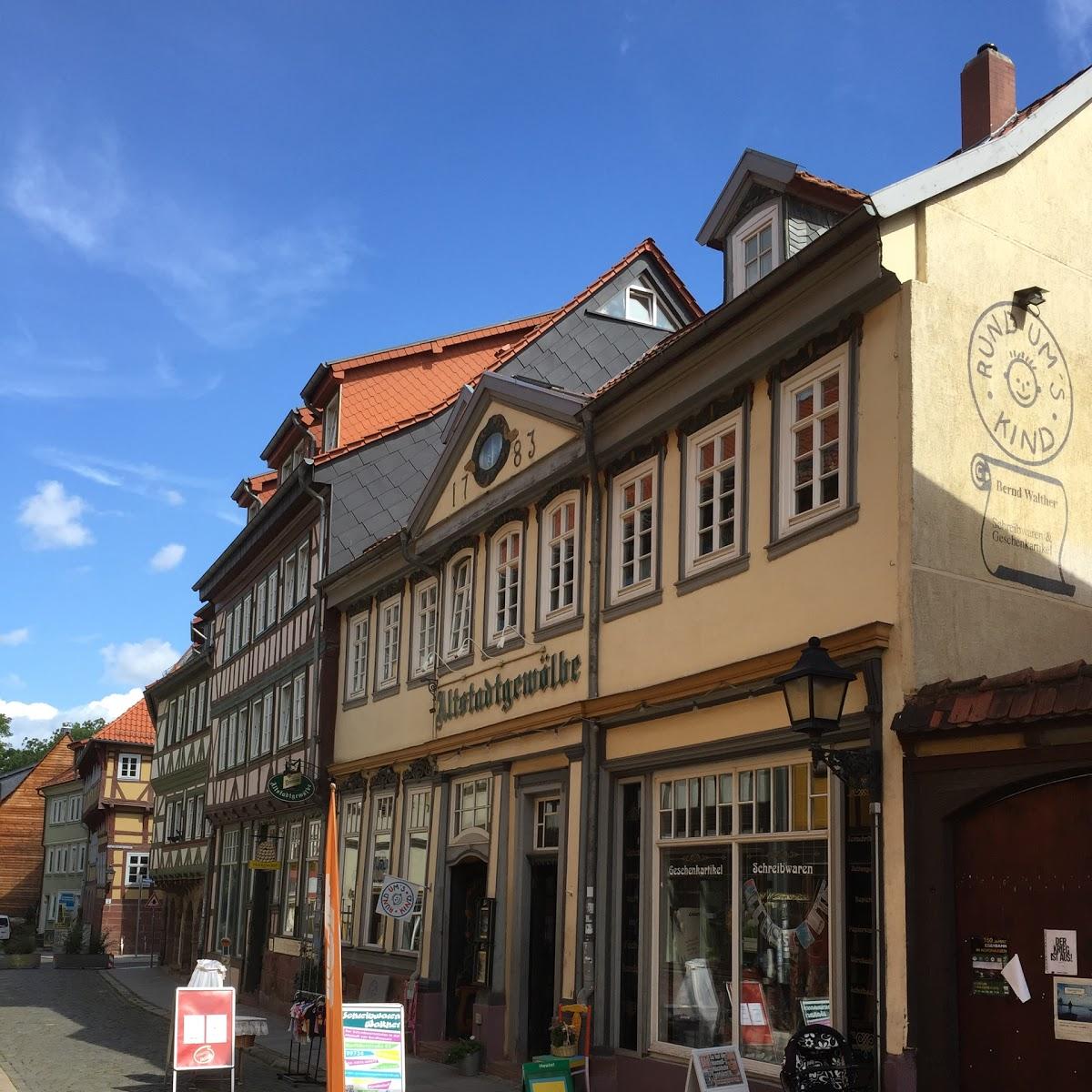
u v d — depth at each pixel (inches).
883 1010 388.2
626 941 553.9
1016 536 440.8
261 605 1206.3
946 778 380.5
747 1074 456.8
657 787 543.8
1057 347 470.0
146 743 2225.6
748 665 474.0
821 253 446.9
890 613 413.7
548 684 634.8
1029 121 476.4
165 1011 1053.2
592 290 876.0
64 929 2369.6
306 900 987.3
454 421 776.3
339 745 948.0
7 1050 717.3
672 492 551.5
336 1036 347.9
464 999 713.0
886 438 427.5
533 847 653.9
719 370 517.7
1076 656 448.1
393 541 841.5
